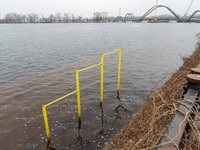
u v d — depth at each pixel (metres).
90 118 5.43
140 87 8.02
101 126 5.01
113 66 12.41
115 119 5.36
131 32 53.81
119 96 7.07
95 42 29.56
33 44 26.97
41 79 9.73
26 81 9.41
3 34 47.66
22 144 4.26
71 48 23.03
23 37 38.78
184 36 36.25
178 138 1.53
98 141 4.37
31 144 4.26
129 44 26.80
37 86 8.50
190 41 27.45
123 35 43.28
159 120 2.55
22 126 4.98
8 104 6.42
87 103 6.44
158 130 2.28
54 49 22.19
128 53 18.45
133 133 2.92
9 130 4.79
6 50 21.30
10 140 4.39
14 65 13.64
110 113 5.73
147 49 20.95
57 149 4.11
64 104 6.36
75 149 4.10
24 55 18.08
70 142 4.34
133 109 5.97
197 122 2.49
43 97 7.08
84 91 7.64
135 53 18.27
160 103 2.88
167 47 21.94
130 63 13.32
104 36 40.88
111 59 15.38
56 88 8.16
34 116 5.52
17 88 8.23
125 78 9.43
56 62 14.79
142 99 6.73
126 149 2.37
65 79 9.60
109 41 30.97
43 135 4.59
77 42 29.58
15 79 9.86
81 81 9.14
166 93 3.47
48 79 9.69
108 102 6.54
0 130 4.79
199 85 2.42
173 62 13.25
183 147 2.04
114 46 24.80
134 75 9.98
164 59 14.52
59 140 4.41
